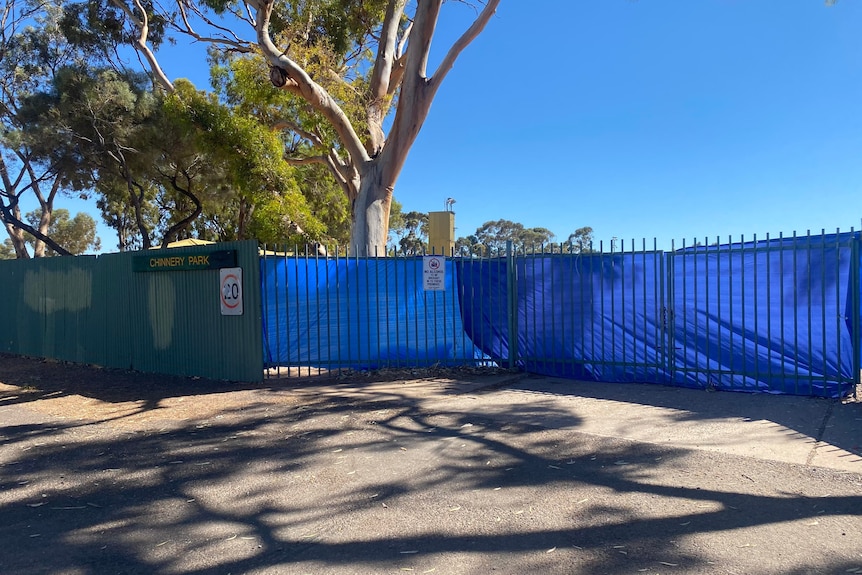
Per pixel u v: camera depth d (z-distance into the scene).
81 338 13.01
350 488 5.18
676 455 5.66
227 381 10.19
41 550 4.17
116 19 22.22
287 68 13.50
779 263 8.06
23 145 22.30
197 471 5.73
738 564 3.66
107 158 23.05
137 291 11.70
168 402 8.81
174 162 24.36
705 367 8.58
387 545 4.09
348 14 19.03
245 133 18.33
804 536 3.99
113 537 4.35
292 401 8.45
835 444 5.84
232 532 4.38
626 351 9.23
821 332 7.79
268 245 19.09
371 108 17.52
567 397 8.27
